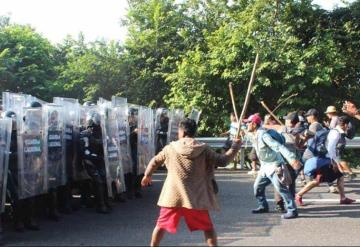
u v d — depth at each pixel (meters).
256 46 18.22
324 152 10.53
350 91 19.86
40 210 9.70
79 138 10.09
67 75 25.22
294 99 18.72
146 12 24.30
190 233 8.43
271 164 9.77
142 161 11.74
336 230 8.68
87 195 10.74
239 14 20.03
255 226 8.98
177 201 6.24
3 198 8.03
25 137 8.40
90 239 8.05
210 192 6.37
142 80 23.58
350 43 19.80
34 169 8.61
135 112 11.84
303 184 13.39
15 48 27.02
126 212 10.23
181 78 19.66
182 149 6.31
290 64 18.61
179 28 23.61
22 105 9.30
